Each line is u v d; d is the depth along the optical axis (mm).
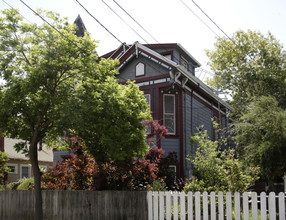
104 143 10945
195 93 21656
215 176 12984
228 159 13352
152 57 19344
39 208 10641
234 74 31078
